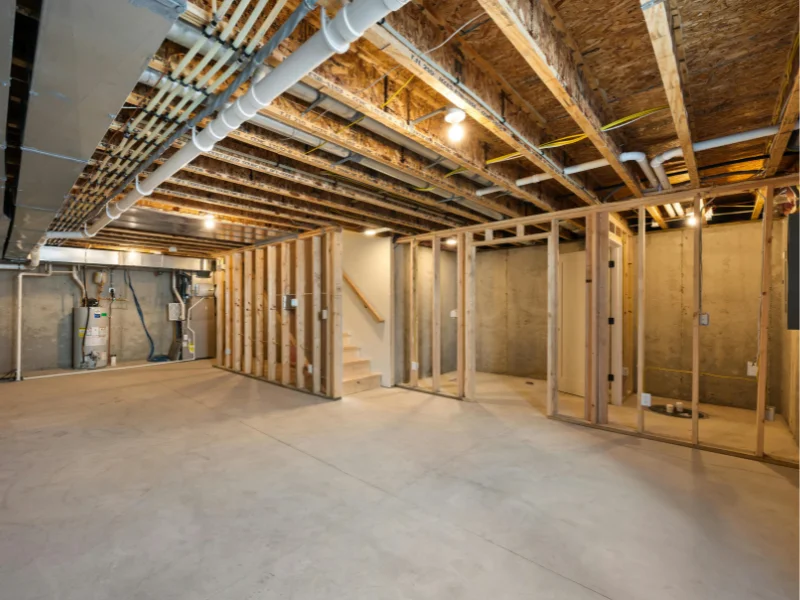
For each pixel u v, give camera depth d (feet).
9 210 10.46
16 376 19.61
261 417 13.56
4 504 7.72
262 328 20.51
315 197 12.37
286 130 7.88
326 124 7.63
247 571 5.86
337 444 11.01
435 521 7.18
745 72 7.15
